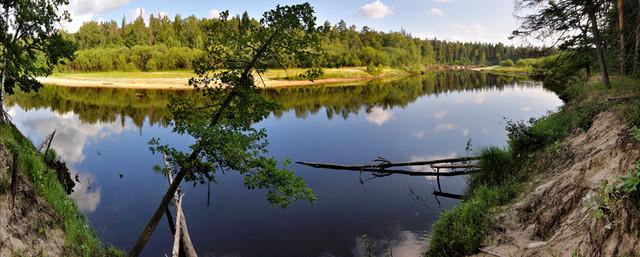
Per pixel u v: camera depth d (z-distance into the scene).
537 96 47.91
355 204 13.03
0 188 5.99
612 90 16.62
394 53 139.38
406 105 45.72
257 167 7.78
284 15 8.16
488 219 8.24
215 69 8.62
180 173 8.11
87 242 7.43
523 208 8.14
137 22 131.12
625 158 6.19
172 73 89.69
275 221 11.59
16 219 6.00
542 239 6.88
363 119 35.06
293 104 48.00
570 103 20.16
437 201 13.20
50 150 13.71
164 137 25.50
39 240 6.17
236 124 8.09
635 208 4.61
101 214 12.13
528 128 13.98
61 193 8.43
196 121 7.84
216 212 12.37
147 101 48.22
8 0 13.45
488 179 12.15
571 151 9.84
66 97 51.41
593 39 21.62
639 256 4.36
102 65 93.38
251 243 10.16
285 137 26.47
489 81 85.19
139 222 11.59
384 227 11.02
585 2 19.81
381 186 15.12
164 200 8.02
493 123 30.30
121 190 14.59
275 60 8.70
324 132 28.48
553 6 20.53
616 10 20.17
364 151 21.89
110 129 28.59
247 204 13.06
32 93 55.28
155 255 9.62
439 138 25.19
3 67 13.64
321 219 11.70
